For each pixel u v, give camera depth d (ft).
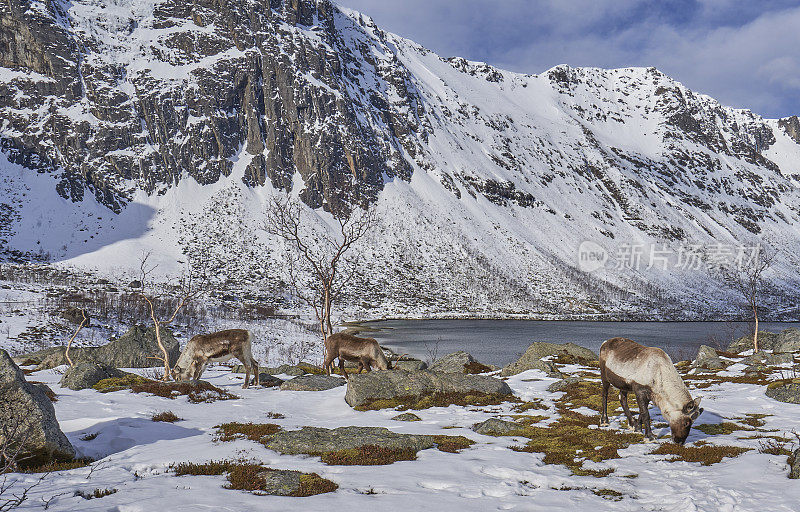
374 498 27.48
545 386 79.15
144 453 39.22
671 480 31.65
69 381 71.36
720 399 64.44
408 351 284.41
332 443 39.17
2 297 303.07
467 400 63.46
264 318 360.28
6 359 36.65
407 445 39.29
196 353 75.56
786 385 70.33
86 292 360.07
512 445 41.52
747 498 26.84
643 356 42.93
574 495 28.84
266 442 41.27
